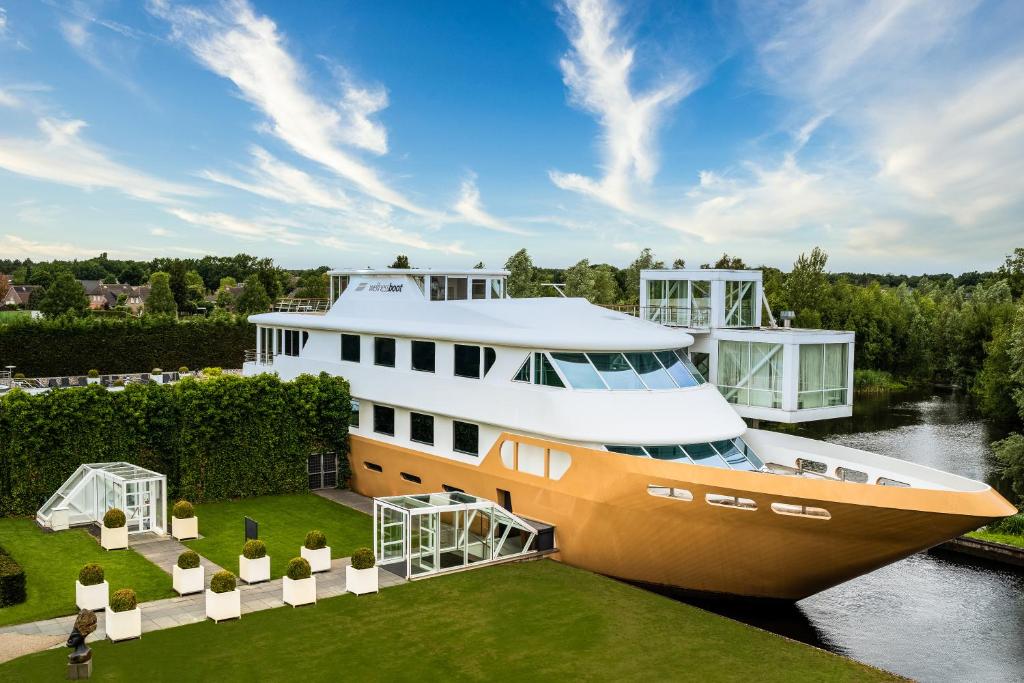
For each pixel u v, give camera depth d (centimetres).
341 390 2794
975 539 2608
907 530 1641
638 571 1978
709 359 2795
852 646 1958
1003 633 2039
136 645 1509
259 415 2673
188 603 1734
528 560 2045
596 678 1429
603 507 1922
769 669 1484
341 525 2381
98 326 5506
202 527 2323
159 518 2395
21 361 5219
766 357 2603
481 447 2278
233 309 11594
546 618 1695
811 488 1664
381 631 1608
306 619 1659
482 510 2058
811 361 2598
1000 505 1623
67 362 5388
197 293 13400
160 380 4753
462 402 2305
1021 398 4316
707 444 2003
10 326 5191
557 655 1518
